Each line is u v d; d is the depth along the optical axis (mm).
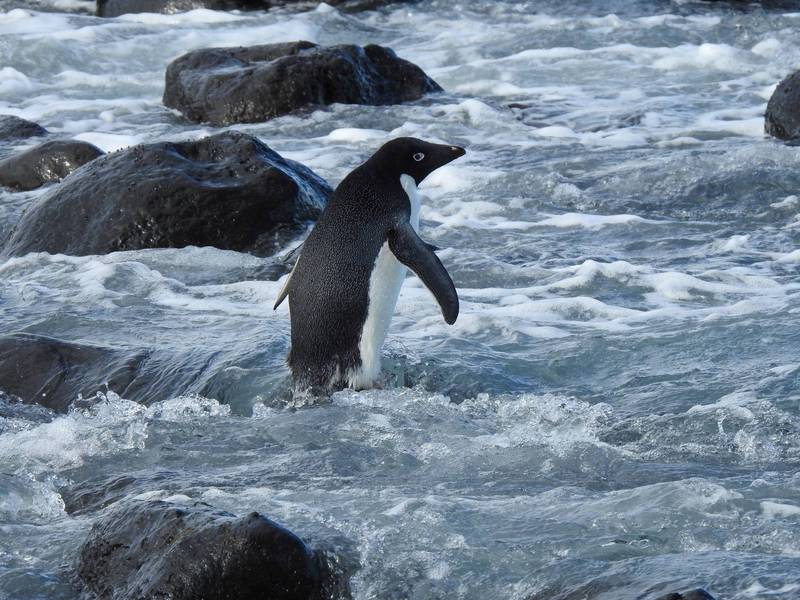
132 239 45500
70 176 47969
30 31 93500
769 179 52062
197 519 19484
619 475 24031
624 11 96188
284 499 22859
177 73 73000
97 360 31500
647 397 28750
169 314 36562
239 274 41844
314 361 28953
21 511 23828
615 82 76312
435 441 26125
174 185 46125
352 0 102062
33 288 39500
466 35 92125
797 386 28641
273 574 18719
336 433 26719
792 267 41500
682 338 32656
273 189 46656
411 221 30062
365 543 20500
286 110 69125
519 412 28094
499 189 53531
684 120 65250
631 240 46062
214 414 28766
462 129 65938
